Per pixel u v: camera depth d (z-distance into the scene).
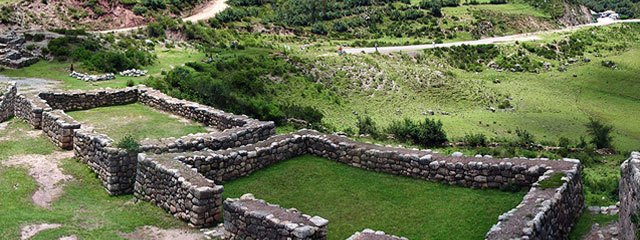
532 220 11.32
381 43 84.75
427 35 97.12
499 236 10.75
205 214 13.26
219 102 35.88
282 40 80.94
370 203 14.66
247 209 12.02
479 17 107.81
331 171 16.98
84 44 47.47
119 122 22.53
